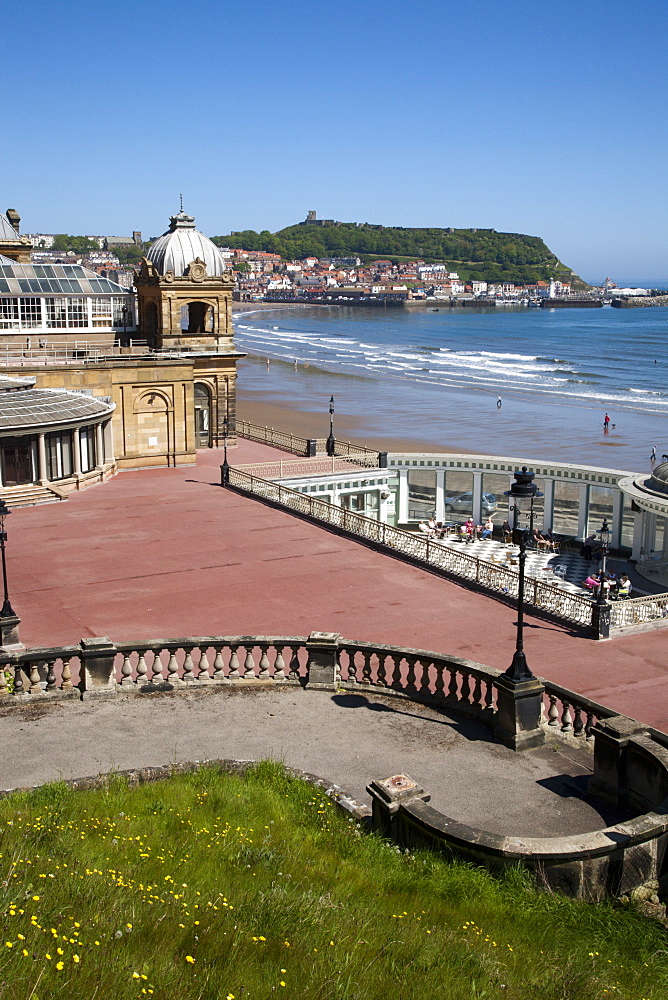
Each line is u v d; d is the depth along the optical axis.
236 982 9.73
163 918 10.88
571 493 69.88
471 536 59.38
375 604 35.66
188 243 67.75
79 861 12.69
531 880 13.70
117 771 17.73
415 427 105.19
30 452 50.72
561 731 20.97
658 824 14.20
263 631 32.19
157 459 61.19
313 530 46.22
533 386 149.75
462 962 10.98
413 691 22.83
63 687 22.59
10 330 63.09
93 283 65.88
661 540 56.94
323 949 10.73
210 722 21.27
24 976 9.04
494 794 17.95
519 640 20.50
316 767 19.11
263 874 13.04
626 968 11.84
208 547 42.69
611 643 33.12
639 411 120.81
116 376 58.84
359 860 14.20
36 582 37.16
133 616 33.41
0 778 18.12
